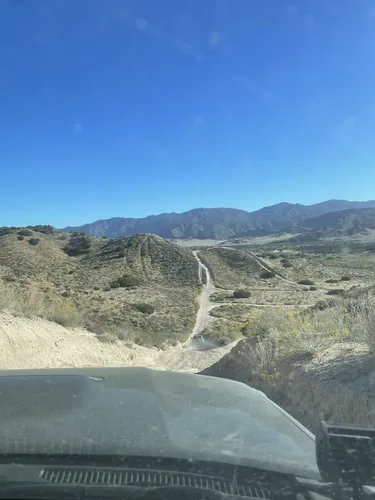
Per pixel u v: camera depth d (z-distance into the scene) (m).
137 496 1.96
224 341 27.47
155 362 18.98
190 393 3.60
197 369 16.31
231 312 55.53
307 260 113.94
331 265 106.94
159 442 2.43
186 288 80.81
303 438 2.81
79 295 54.34
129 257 100.06
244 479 2.15
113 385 3.69
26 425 2.65
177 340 30.66
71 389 3.45
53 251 104.00
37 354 13.85
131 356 18.98
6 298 16.81
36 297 19.27
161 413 2.93
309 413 7.05
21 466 2.13
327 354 8.27
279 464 2.30
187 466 2.19
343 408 6.34
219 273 94.06
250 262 103.56
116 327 25.34
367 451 2.13
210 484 2.09
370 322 7.75
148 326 37.19
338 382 6.83
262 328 12.40
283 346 9.58
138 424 2.70
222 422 2.89
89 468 2.13
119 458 2.22
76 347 16.22
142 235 114.62
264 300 68.19
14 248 98.00
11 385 3.57
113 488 1.97
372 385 6.28
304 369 7.92
